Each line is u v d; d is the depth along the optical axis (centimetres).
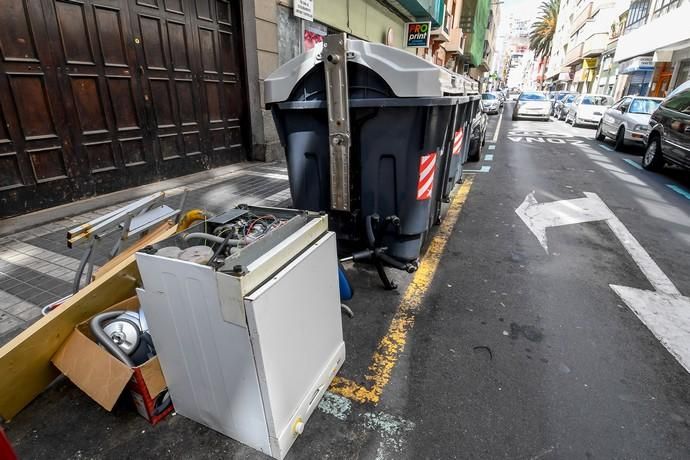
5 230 405
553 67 5659
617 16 2653
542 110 2184
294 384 184
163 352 184
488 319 297
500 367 246
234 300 147
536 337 276
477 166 891
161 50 580
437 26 1747
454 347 265
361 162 317
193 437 194
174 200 536
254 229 208
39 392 209
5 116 415
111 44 507
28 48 424
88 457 184
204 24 653
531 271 375
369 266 379
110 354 190
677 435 199
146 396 189
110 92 516
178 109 626
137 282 231
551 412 212
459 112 468
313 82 306
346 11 1073
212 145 712
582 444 193
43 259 356
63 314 197
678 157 729
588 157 1018
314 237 195
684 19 1539
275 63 789
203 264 157
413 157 306
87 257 236
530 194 650
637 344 270
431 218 412
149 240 259
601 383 234
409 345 266
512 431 200
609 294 334
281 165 784
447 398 221
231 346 160
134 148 562
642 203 601
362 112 299
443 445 192
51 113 454
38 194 454
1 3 397
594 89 3188
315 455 186
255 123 787
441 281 354
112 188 539
